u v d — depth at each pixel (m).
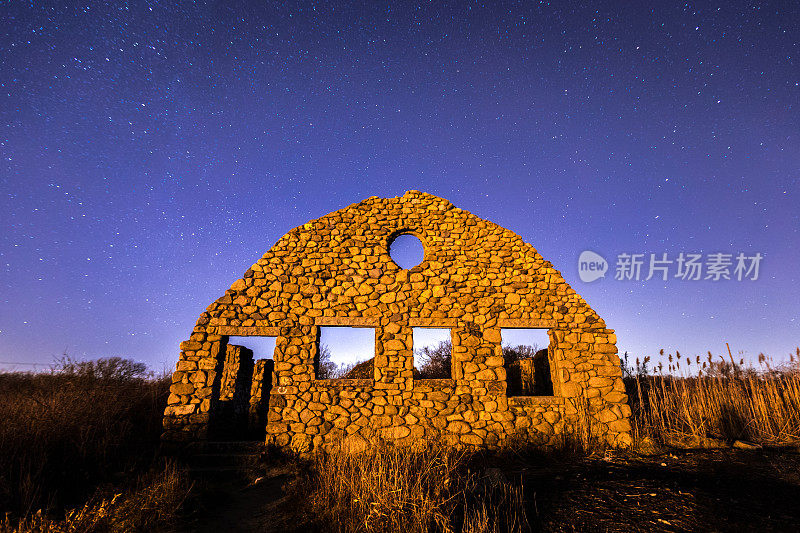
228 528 5.61
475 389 9.95
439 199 11.65
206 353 10.03
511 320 10.48
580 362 10.19
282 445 9.45
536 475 7.04
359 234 11.22
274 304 10.49
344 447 9.37
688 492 5.65
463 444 9.50
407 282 10.79
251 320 10.34
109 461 7.62
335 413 9.72
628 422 9.67
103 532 4.89
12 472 6.23
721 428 9.36
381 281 10.78
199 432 9.46
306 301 10.55
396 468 5.93
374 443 9.43
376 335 10.31
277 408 9.72
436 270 10.91
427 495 5.02
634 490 5.82
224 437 11.05
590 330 10.43
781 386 10.09
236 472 8.38
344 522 5.15
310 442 9.46
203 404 9.67
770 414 9.44
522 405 9.86
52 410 7.72
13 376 13.85
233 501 6.80
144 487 6.21
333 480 6.41
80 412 8.20
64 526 4.89
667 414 9.97
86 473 6.82
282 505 6.37
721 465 7.18
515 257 11.05
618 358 10.21
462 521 4.91
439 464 6.61
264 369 12.48
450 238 11.24
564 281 10.84
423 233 11.28
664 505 5.27
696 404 9.91
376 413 9.73
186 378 9.83
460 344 10.29
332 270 10.85
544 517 5.09
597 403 9.89
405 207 11.54
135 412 10.55
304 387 9.88
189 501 6.27
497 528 4.60
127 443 8.51
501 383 9.99
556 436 9.59
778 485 5.97
